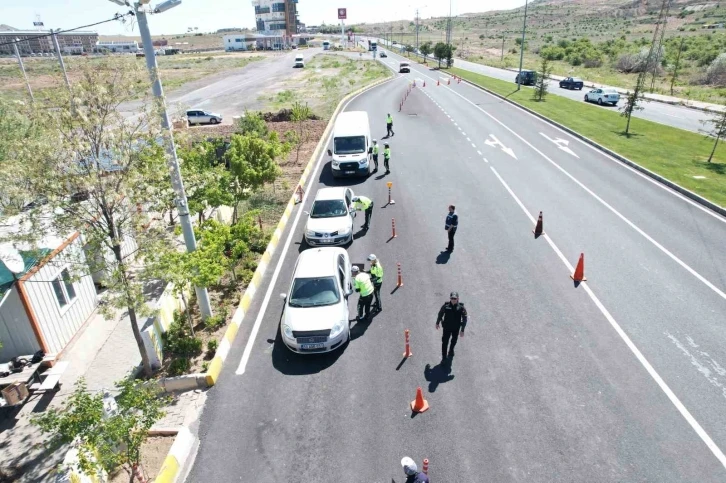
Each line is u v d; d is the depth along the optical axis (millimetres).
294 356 11211
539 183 21969
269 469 8312
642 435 8562
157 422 9453
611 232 16766
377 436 8812
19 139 9172
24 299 11219
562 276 14039
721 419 8859
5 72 69438
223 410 9688
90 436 7445
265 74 78312
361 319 12414
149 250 9719
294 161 27438
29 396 10789
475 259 15250
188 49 160875
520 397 9562
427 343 11359
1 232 11242
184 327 12438
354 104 43062
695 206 18922
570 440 8523
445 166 24891
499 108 39812
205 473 8305
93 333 13188
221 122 41812
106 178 9109
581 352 10781
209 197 16234
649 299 12719
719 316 11914
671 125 33500
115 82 9211
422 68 75688
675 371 10094
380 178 23547
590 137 29359
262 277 14836
